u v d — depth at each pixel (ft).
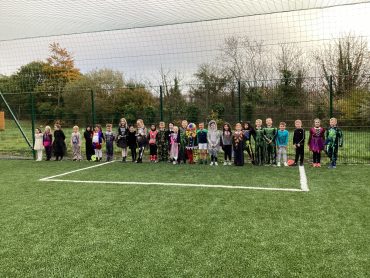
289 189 19.75
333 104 31.68
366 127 31.89
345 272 9.75
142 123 32.19
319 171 25.48
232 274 9.75
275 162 29.12
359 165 27.94
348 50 59.77
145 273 9.93
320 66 63.52
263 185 20.98
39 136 35.47
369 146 32.37
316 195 18.25
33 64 73.26
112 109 41.04
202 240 12.27
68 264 10.62
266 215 14.98
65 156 37.50
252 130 29.45
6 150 44.01
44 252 11.54
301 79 32.01
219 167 28.35
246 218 14.62
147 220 14.64
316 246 11.55
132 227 13.80
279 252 11.13
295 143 28.60
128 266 10.39
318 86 31.60
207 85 35.24
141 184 21.94
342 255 10.84
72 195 19.36
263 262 10.44
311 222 13.94
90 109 42.11
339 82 31.63
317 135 27.37
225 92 34.45
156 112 37.32
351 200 17.13
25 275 9.96
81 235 13.05
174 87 36.32
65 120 43.47
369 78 31.42
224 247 11.62
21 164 32.24
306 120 32.07
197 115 35.45
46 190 20.75
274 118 32.86
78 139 34.63
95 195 19.26
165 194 19.17
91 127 34.58
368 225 13.47
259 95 33.19
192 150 30.42
